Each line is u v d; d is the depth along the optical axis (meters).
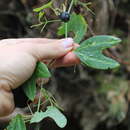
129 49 0.91
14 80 0.36
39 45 0.38
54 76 0.91
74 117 0.95
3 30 0.94
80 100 0.94
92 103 0.93
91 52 0.34
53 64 0.39
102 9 0.62
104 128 0.92
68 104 0.93
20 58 0.36
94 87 0.94
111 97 0.90
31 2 0.82
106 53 0.76
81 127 0.94
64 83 0.94
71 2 0.39
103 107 0.91
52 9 0.40
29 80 0.37
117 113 0.89
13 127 0.35
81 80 0.94
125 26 0.93
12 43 0.41
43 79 0.40
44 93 0.37
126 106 0.89
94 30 0.57
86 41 0.35
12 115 0.45
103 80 0.94
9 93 0.38
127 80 0.93
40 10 0.40
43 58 0.37
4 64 0.36
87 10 0.45
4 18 0.94
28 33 0.84
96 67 0.34
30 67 0.36
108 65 0.33
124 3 0.93
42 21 0.43
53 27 0.61
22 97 0.38
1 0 0.94
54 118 0.31
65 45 0.38
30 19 0.86
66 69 0.93
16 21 0.94
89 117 0.93
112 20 0.83
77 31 0.38
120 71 0.93
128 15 0.93
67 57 0.38
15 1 0.93
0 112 0.38
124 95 0.90
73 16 0.39
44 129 0.85
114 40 0.34
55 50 0.37
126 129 0.92
